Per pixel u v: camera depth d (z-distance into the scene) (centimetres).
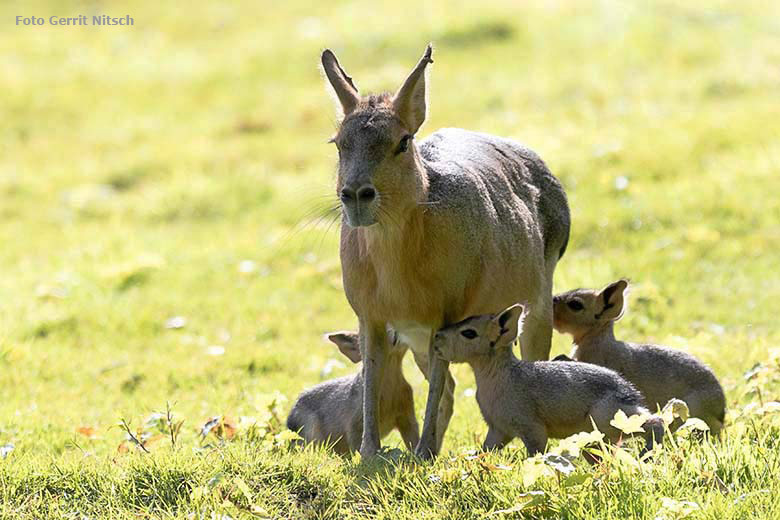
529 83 3294
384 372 1094
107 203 2778
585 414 987
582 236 2080
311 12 4472
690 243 1997
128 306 1912
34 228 2658
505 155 1166
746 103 2884
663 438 939
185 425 1241
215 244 2348
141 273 2100
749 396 1223
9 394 1463
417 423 1172
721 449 939
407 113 990
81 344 1755
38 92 3738
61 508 917
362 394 1115
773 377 1164
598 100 3081
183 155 3056
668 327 1602
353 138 972
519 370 1006
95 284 2092
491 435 1024
